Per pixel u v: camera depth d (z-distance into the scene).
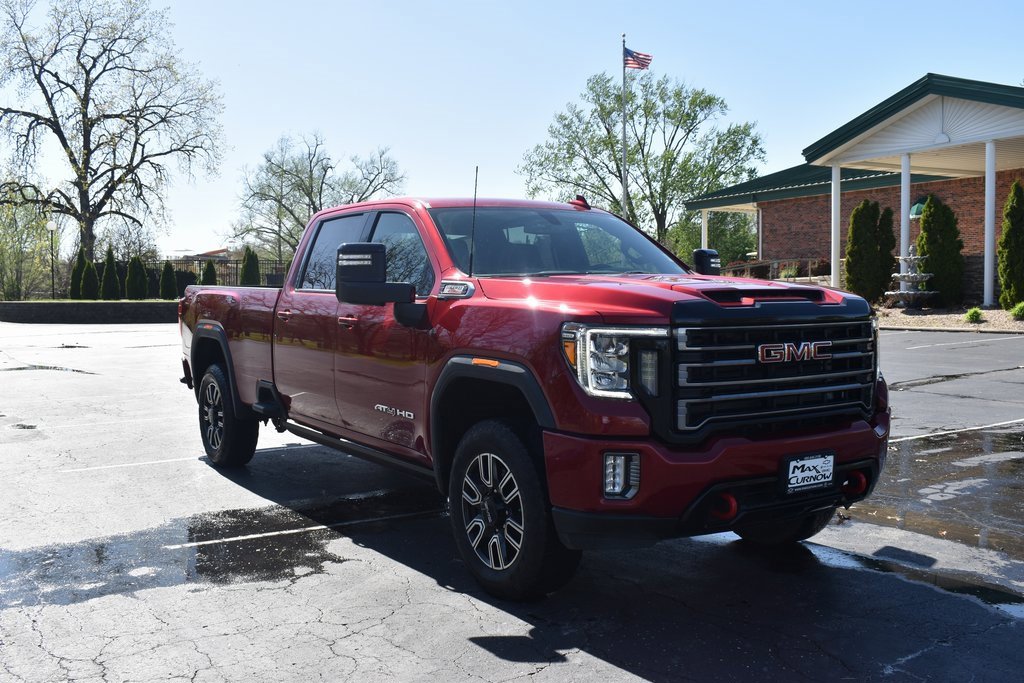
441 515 5.86
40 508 6.00
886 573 4.59
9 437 8.73
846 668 3.43
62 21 46.16
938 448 7.81
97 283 39.72
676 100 57.03
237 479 6.93
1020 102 22.12
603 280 4.27
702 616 4.00
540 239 5.16
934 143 24.67
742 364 3.77
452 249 4.85
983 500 6.07
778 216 36.19
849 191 33.25
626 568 4.72
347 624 3.93
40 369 15.27
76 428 9.27
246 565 4.80
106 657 3.58
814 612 4.04
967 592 4.30
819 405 4.03
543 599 4.23
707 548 5.09
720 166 57.84
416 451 4.82
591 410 3.66
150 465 7.45
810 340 3.99
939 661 3.49
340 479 6.94
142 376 14.16
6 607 4.16
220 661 3.53
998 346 17.08
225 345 6.97
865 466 4.17
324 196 68.25
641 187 58.28
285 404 6.27
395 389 4.87
